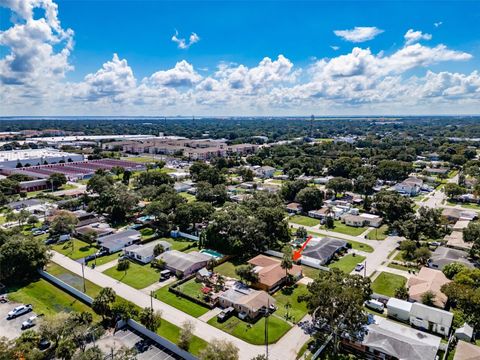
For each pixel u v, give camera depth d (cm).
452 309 6875
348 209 14225
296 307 7119
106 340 5994
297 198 14200
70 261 9394
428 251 8912
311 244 10225
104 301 6494
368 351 5706
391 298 7106
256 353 5703
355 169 19988
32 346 5588
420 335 5912
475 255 9150
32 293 7675
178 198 12888
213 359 4975
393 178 19450
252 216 10688
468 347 5434
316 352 5638
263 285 7719
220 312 6962
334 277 6303
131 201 13012
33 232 11544
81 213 12962
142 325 6266
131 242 10550
